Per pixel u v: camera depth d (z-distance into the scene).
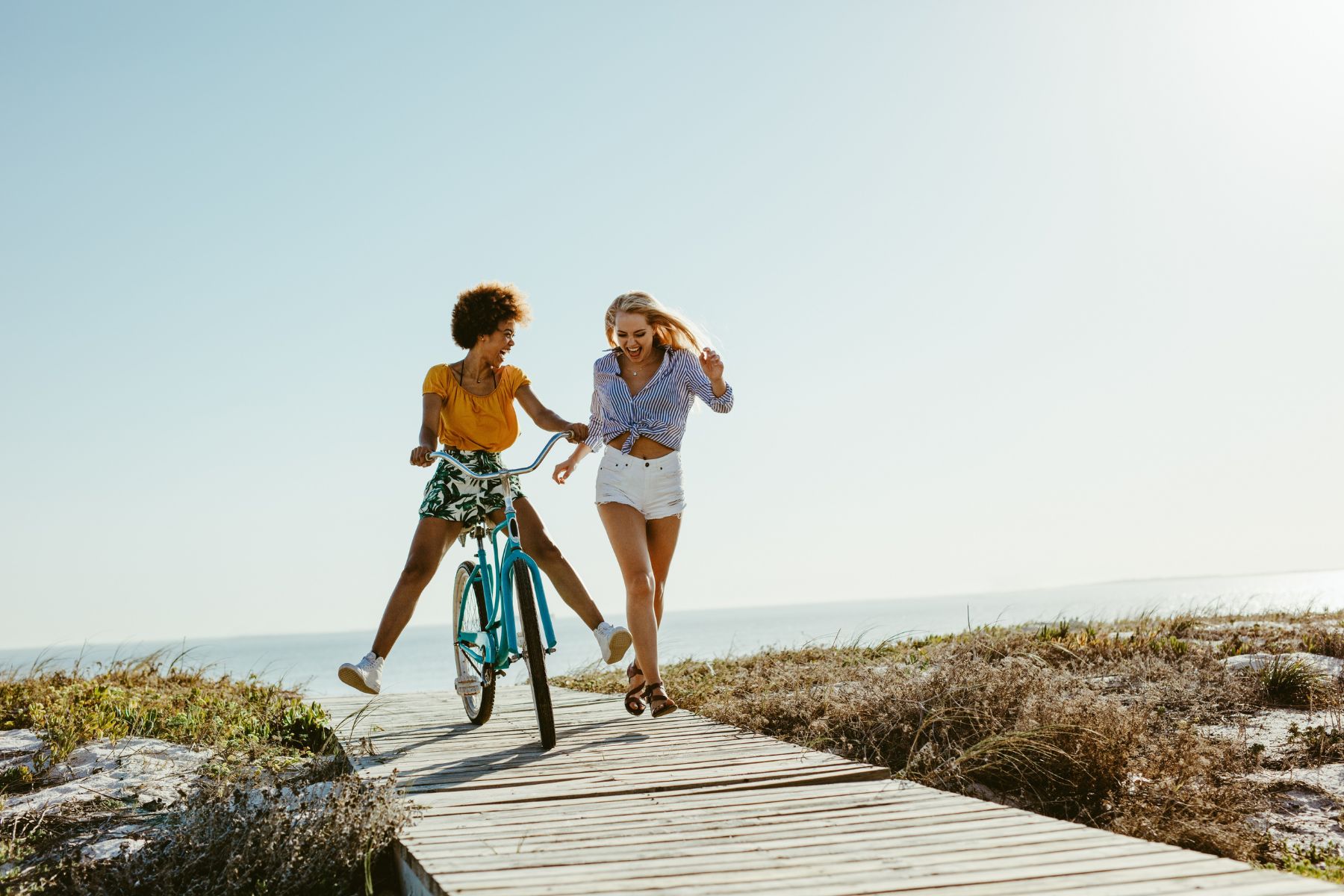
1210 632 11.03
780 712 6.59
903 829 3.33
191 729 6.66
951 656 8.76
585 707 7.05
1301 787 5.26
